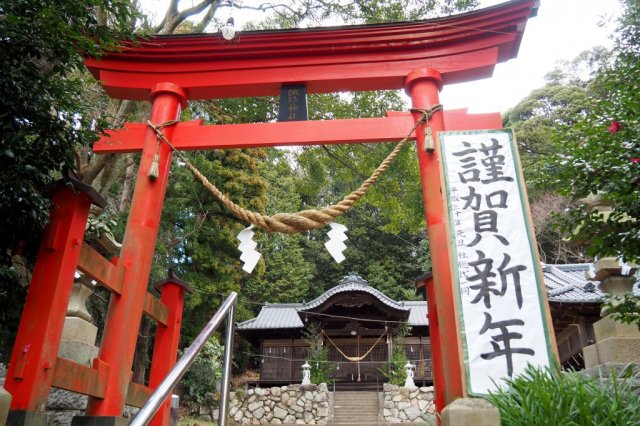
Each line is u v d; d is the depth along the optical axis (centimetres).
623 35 516
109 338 432
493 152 420
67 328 482
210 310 1577
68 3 338
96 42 431
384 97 921
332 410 1625
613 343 455
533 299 344
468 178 409
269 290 2434
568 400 250
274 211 2417
